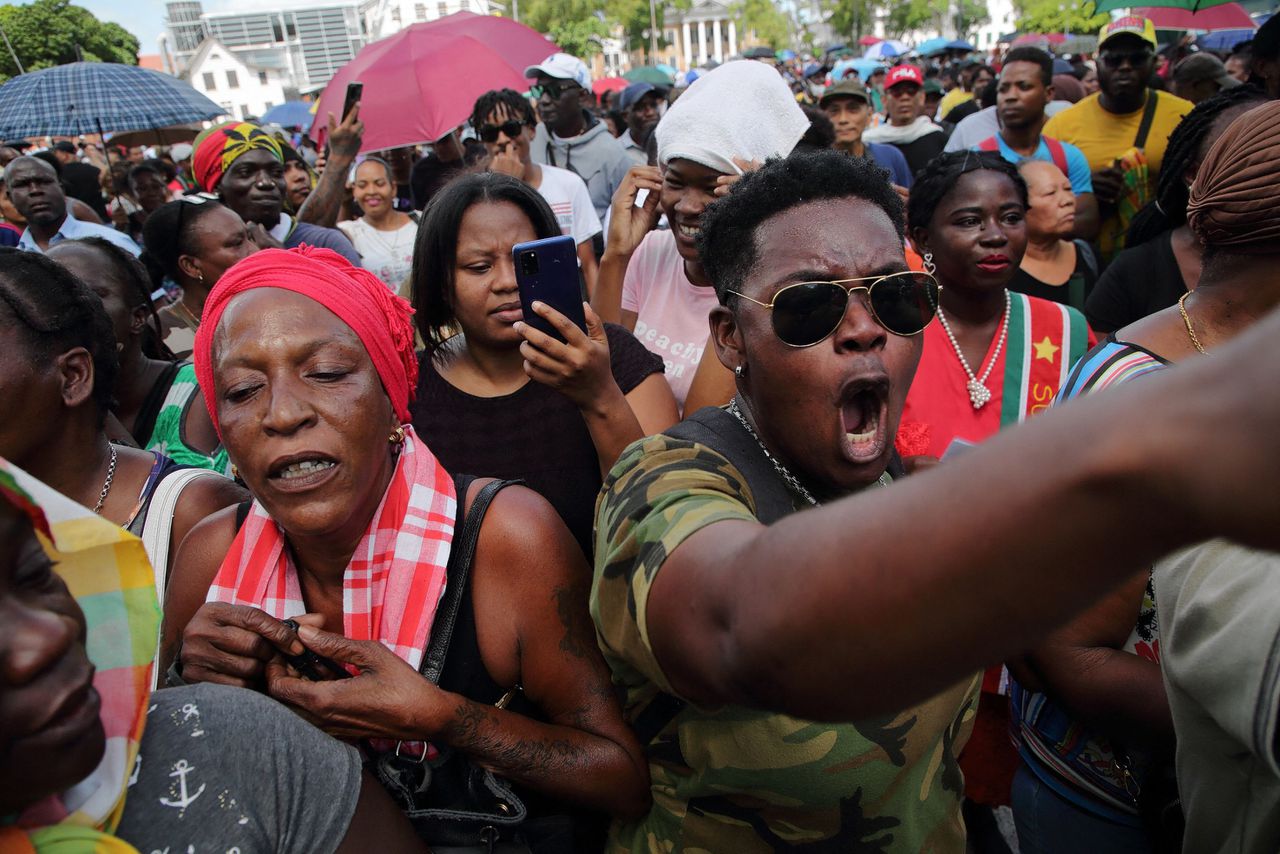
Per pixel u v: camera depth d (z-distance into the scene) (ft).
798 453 4.13
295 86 314.14
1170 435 1.40
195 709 3.23
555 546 4.67
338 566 4.64
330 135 15.47
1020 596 1.64
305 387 4.13
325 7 323.57
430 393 7.07
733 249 4.15
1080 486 1.50
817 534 1.91
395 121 19.29
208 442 7.95
